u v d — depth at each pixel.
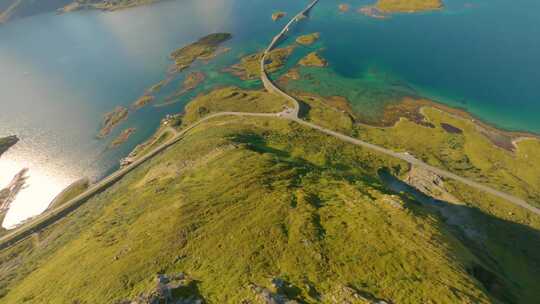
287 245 69.81
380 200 88.06
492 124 147.50
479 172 124.12
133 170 141.38
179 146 143.25
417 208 88.19
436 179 120.50
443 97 166.88
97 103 197.75
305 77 192.50
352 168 121.06
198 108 175.00
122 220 96.19
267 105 170.75
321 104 168.88
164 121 173.25
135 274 67.12
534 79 167.75
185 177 110.06
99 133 175.00
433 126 148.50
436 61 192.38
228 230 76.25
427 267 63.88
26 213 134.88
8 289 85.12
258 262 65.44
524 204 109.44
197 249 71.56
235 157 113.38
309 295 56.56
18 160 163.38
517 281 82.38
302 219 77.69
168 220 83.06
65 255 88.94
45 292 73.19
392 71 189.88
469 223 103.12
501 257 91.25
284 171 103.94
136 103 192.12
